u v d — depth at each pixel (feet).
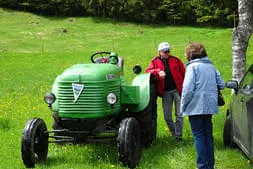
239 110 21.33
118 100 22.91
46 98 21.84
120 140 20.17
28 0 214.28
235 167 20.98
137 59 91.40
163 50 26.04
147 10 197.06
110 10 204.23
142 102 23.86
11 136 28.48
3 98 47.60
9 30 163.84
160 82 26.35
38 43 139.03
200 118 18.89
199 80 18.80
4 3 217.97
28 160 20.90
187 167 21.04
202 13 188.03
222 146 25.09
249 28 33.09
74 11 215.31
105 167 20.97
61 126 23.53
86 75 21.59
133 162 20.85
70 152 23.88
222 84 19.51
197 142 18.94
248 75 23.04
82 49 125.08
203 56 19.43
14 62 92.73
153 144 25.76
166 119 26.89
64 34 160.66
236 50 33.37
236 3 178.70
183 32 159.53
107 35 159.12
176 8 195.93
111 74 22.58
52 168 21.06
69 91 21.67
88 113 21.52
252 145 17.70
